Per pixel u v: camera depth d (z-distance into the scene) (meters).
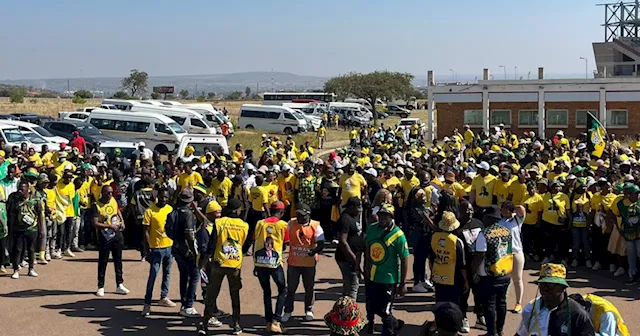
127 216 15.55
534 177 15.02
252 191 15.88
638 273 13.05
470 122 50.78
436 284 9.49
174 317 10.93
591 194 14.25
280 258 10.17
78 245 15.84
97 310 11.23
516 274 11.00
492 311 9.38
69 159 19.31
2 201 13.10
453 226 9.34
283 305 10.28
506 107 49.84
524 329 6.12
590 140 22.06
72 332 10.12
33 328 10.27
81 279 13.24
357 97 90.12
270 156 22.00
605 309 6.00
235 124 64.88
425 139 51.94
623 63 63.78
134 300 11.90
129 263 14.75
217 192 15.77
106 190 12.10
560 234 14.43
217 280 9.89
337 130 65.12
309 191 16.56
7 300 11.70
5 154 20.50
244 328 10.45
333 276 13.86
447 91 51.06
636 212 12.73
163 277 11.48
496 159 20.39
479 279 9.42
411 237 13.34
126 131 38.91
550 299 5.84
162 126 38.50
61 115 48.94
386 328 9.40
